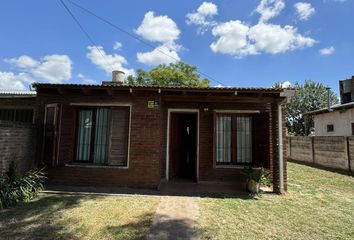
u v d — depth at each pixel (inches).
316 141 477.4
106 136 269.9
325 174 370.0
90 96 264.5
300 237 139.1
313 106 1015.0
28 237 129.6
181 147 351.9
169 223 155.3
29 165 244.1
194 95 256.5
